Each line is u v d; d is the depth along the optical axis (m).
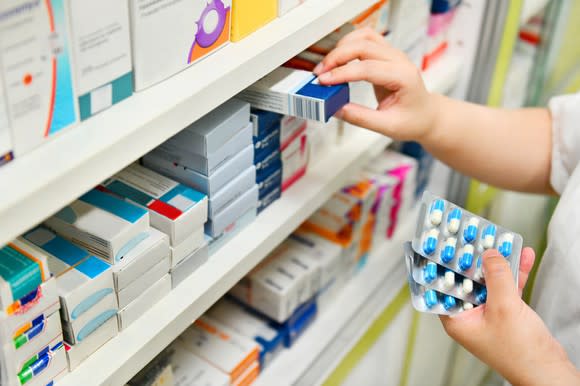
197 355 1.02
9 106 0.51
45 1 0.50
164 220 0.74
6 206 0.49
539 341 0.68
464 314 0.72
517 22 1.41
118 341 0.73
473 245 0.77
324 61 0.88
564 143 1.00
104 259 0.69
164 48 0.64
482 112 1.05
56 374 0.67
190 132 0.75
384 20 1.08
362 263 1.36
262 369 1.10
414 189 1.48
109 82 0.60
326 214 1.19
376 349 1.45
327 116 0.81
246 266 0.87
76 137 0.57
